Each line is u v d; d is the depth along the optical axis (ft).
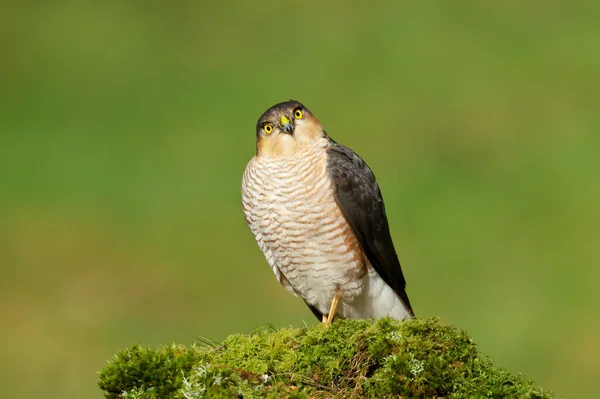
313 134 25.98
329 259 25.95
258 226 26.43
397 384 18.84
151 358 19.33
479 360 19.49
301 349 20.06
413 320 19.90
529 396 18.89
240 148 60.85
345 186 25.66
